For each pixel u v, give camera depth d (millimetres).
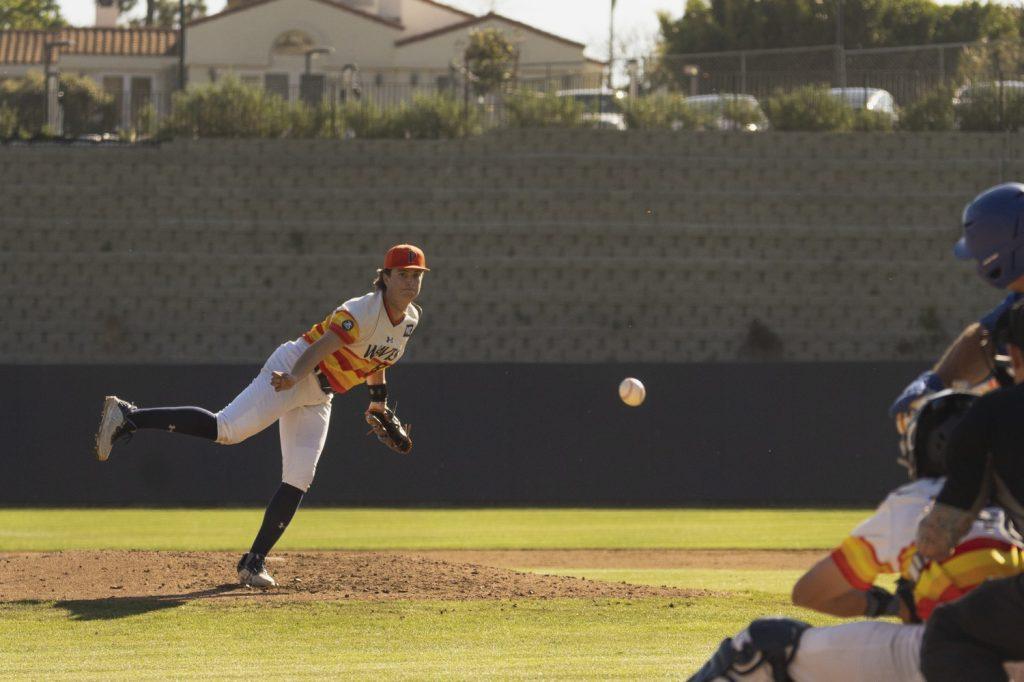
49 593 29844
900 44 168750
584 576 41344
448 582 31797
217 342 93125
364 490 77000
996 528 11820
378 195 94562
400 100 110500
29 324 92812
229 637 24688
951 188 94875
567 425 77875
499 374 77938
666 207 94750
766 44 169000
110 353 92812
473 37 131125
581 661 21938
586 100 107250
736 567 46406
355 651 23234
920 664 11438
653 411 77750
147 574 32750
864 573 12289
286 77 159500
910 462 12383
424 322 93000
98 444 28141
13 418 76562
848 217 94938
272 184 94938
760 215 94875
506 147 95438
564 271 93500
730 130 96438
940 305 93562
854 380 77250
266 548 30953
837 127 98562
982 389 14047
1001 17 168625
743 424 77500
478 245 94250
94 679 20172
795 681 12312
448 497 77312
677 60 112125
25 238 93750
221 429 28875
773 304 93562
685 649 23484
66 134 103562
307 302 93438
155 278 93438
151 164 94625
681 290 93500
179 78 132125
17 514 69312
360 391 77438
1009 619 10914
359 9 169125
